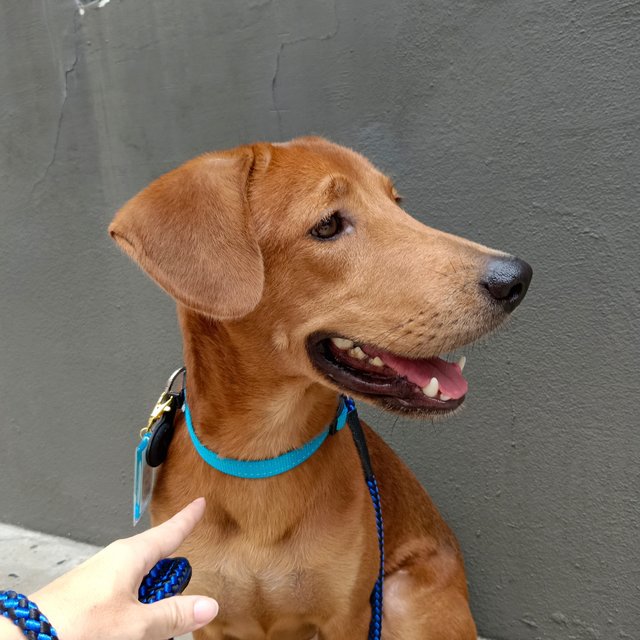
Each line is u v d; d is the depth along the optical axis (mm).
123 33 610
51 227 680
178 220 370
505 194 502
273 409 411
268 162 403
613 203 467
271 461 414
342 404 458
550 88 475
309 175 394
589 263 481
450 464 564
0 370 745
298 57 556
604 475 501
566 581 531
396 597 506
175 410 461
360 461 469
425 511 529
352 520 429
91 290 677
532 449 525
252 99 579
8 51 657
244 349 402
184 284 361
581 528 517
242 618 448
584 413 500
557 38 467
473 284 361
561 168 480
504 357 522
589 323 487
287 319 392
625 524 498
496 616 568
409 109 525
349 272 382
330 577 427
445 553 525
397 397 388
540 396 514
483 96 498
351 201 396
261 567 424
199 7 579
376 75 532
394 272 375
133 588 246
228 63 580
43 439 746
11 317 724
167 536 275
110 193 646
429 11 504
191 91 598
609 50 453
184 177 386
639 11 440
